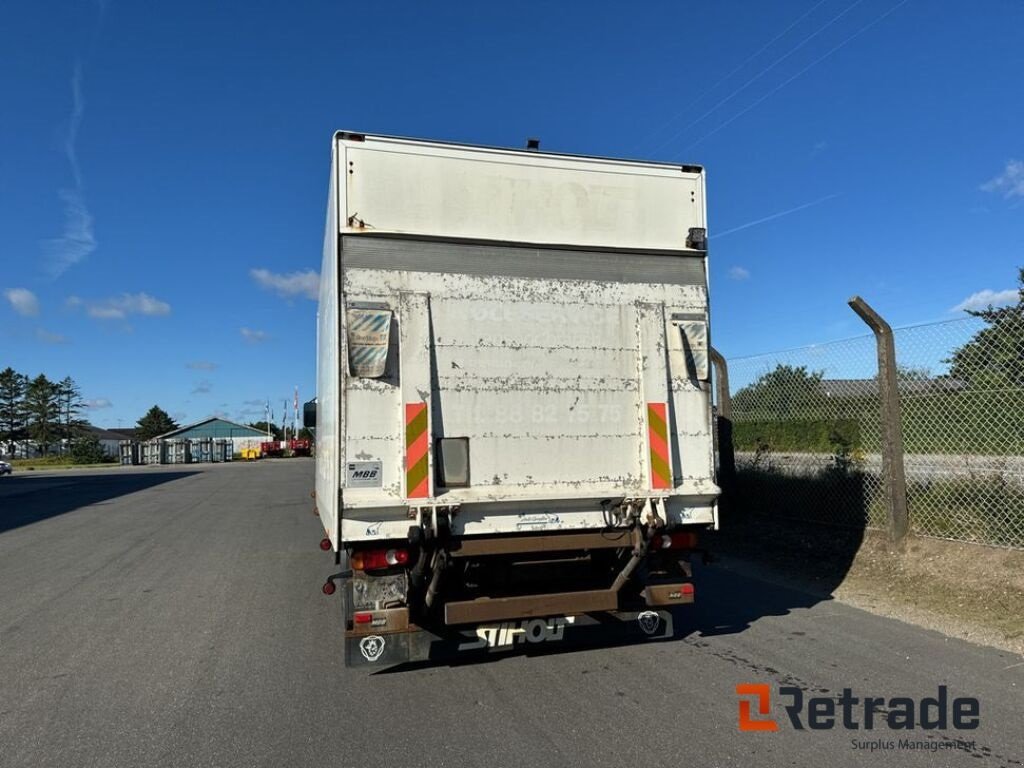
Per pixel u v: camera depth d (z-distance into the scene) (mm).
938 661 4711
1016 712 3893
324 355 6211
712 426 5117
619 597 5180
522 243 4852
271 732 3951
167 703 4434
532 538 4680
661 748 3604
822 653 4996
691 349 5121
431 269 4656
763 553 8344
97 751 3754
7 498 22000
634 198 5168
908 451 7602
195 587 7953
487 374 4668
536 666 4934
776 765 3396
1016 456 6586
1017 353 6566
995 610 5551
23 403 91750
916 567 6691
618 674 4727
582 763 3463
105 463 69438
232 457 75188
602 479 4852
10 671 5098
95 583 8234
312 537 11953
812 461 8891
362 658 4555
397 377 4492
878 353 7395
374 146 4676
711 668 4785
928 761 3400
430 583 4516
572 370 4848
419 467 4426
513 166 4902
